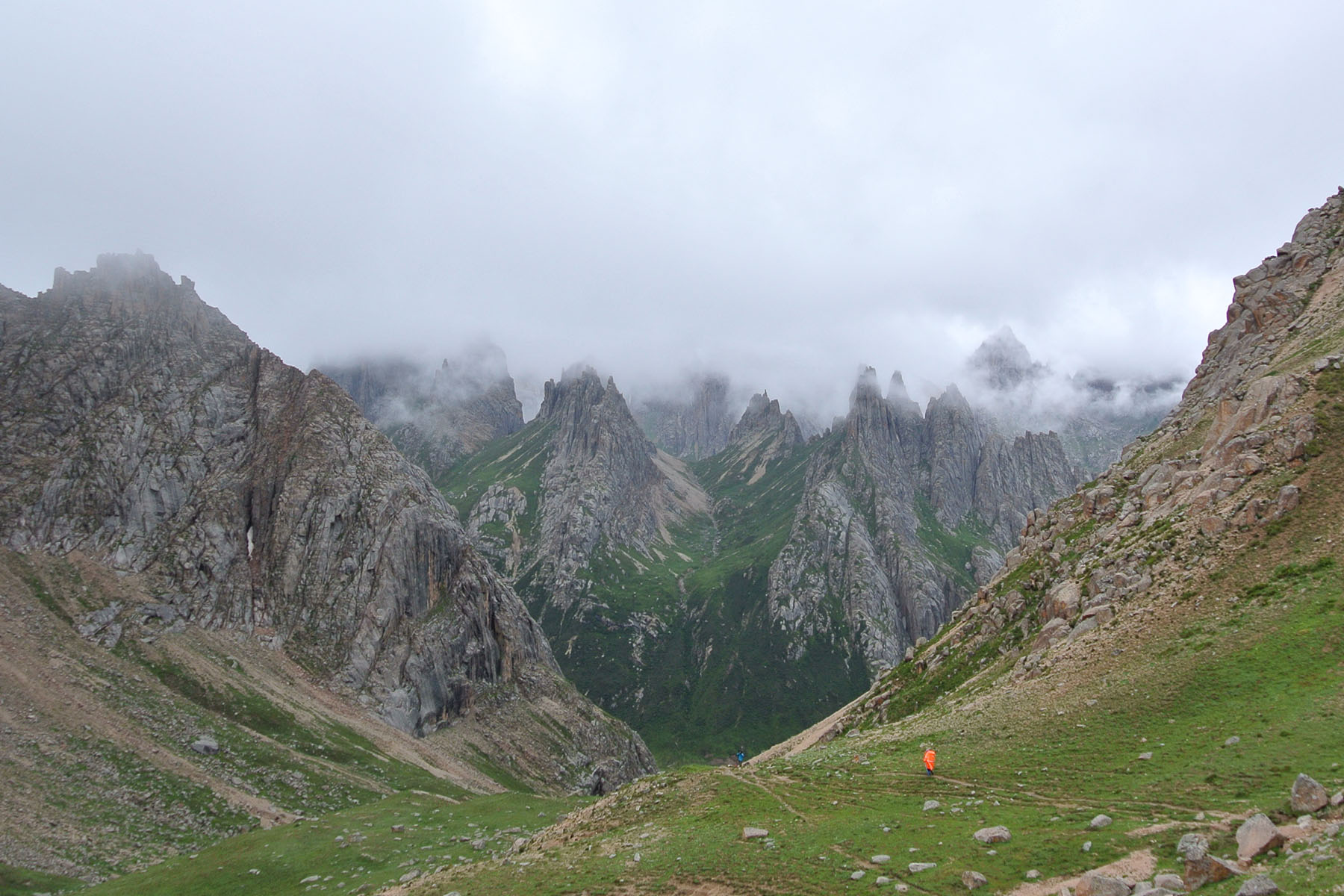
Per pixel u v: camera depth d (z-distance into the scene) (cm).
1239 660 6181
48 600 15088
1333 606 6253
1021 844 4194
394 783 14562
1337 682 5319
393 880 7050
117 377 19750
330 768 14150
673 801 6900
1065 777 5428
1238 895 2775
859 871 4322
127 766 11488
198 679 15212
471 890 5478
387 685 18850
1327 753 4434
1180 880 3197
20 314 19575
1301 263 13850
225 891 7488
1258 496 8244
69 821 9700
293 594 19162
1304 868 2789
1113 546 10281
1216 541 8200
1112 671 7138
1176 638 7112
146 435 19362
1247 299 14538
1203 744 5209
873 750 7562
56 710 12019
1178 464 11031
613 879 5094
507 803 11506
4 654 12781
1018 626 11006
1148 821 4203
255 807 11744
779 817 5797
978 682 10088
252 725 14662
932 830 4784
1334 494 7619
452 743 19200
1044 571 11850
